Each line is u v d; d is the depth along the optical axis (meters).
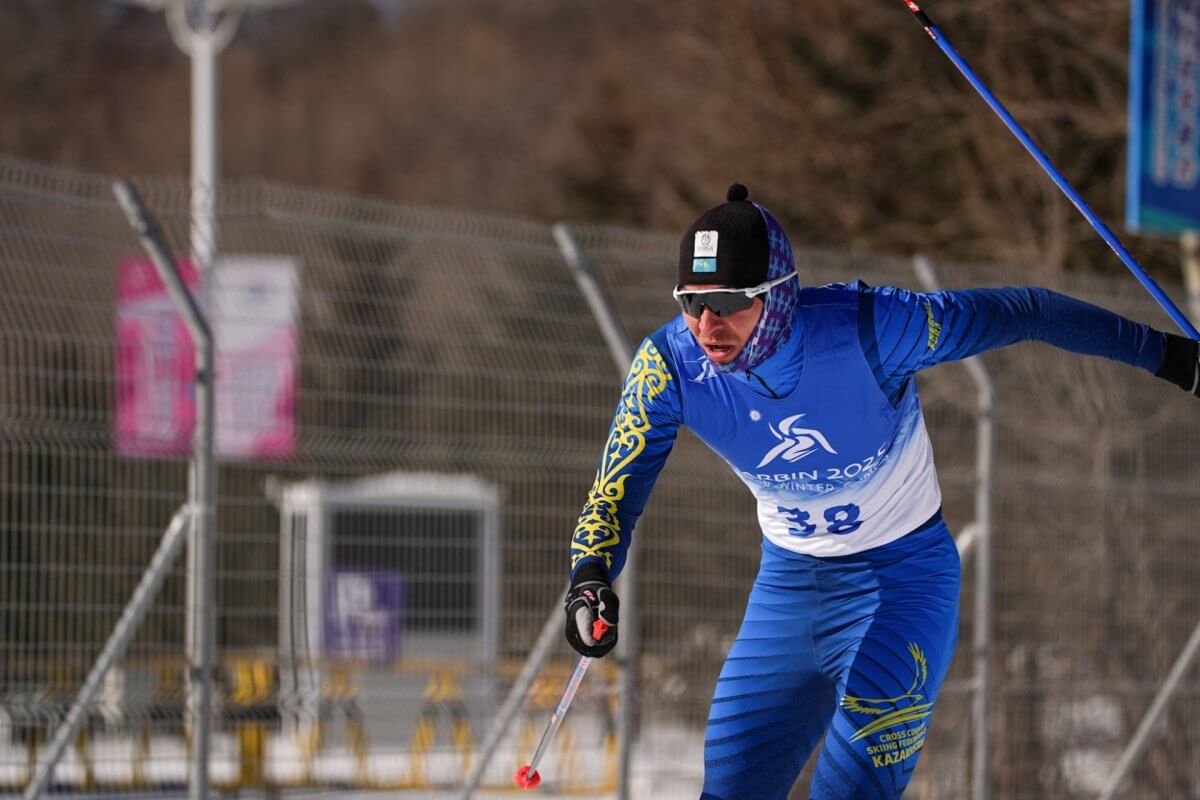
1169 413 30.31
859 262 27.20
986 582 26.75
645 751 24.92
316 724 22.42
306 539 22.77
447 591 23.50
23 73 132.00
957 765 27.52
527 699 23.94
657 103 75.75
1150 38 35.12
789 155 65.00
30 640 20.73
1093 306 13.99
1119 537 29.34
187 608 21.56
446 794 23.22
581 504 24.58
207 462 21.27
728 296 12.95
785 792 15.23
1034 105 58.53
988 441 27.00
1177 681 28.47
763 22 66.31
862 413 13.82
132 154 131.75
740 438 14.09
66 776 20.80
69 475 21.16
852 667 14.31
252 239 22.62
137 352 21.64
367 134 137.50
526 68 138.12
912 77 62.78
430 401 23.42
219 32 47.03
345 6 150.25
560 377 24.55
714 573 25.83
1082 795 28.48
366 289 23.31
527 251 24.50
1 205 20.94
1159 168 35.28
